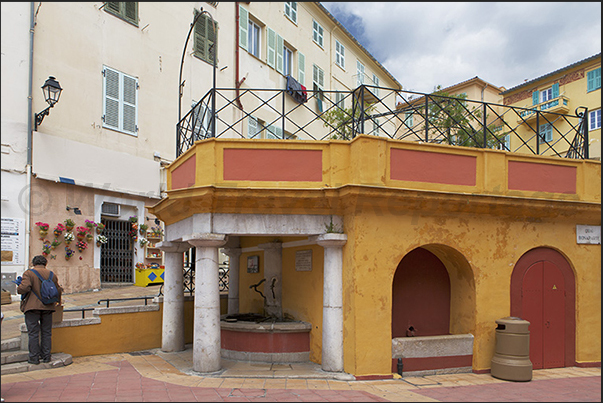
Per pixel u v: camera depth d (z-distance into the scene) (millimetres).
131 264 15797
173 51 17188
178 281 9375
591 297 8883
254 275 10656
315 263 8352
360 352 7047
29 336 7258
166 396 5883
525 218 8453
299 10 22484
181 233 8320
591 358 8719
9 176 12242
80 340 8469
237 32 18906
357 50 27000
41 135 12953
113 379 6785
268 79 20344
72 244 13633
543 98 25875
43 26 13289
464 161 8047
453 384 7020
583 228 8961
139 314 9375
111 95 15070
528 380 7379
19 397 5688
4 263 11938
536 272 8539
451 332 8539
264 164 7379
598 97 23328
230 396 5965
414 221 7605
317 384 6703
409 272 8641
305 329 8258
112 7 15227
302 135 21656
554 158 8727
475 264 7961
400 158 7574
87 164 14148
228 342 8539
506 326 7609
